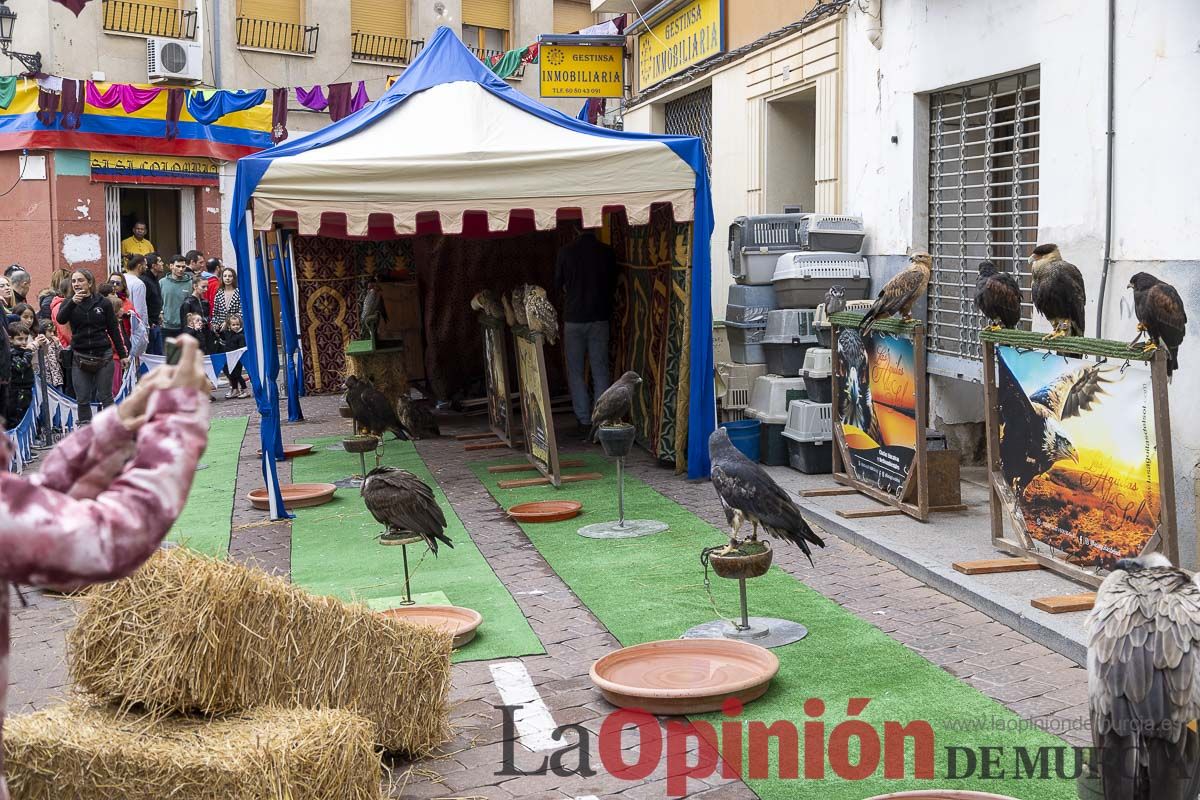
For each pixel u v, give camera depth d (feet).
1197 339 20.44
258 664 12.74
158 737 11.73
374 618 14.23
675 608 20.68
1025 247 26.94
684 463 33.17
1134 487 18.30
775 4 38.88
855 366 27.71
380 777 13.38
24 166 67.62
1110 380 18.66
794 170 40.50
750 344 33.40
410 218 30.37
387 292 49.93
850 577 22.21
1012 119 27.63
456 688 17.38
